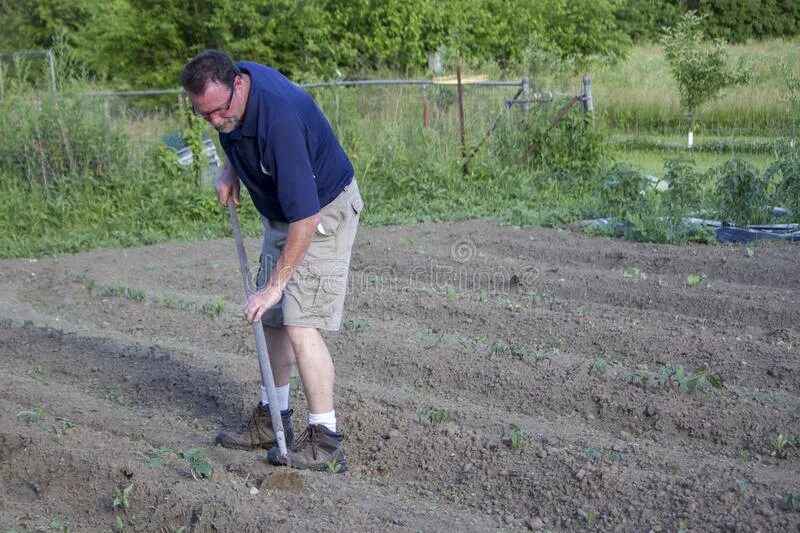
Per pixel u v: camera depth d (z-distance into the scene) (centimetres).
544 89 1423
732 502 383
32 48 2958
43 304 761
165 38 2059
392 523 383
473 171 1238
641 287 729
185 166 1168
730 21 3303
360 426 477
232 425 501
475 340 617
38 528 387
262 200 403
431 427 471
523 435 462
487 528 385
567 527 387
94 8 2341
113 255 948
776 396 509
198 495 396
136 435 481
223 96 362
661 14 3447
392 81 1333
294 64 2095
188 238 1046
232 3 2064
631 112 1892
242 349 625
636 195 998
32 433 461
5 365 607
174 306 728
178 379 558
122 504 398
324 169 392
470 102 1395
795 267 763
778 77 1767
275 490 405
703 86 1761
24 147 1133
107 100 1274
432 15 2217
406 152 1259
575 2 2542
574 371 539
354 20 2178
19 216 1077
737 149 1482
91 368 589
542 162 1264
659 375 526
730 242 903
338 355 599
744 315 658
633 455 439
